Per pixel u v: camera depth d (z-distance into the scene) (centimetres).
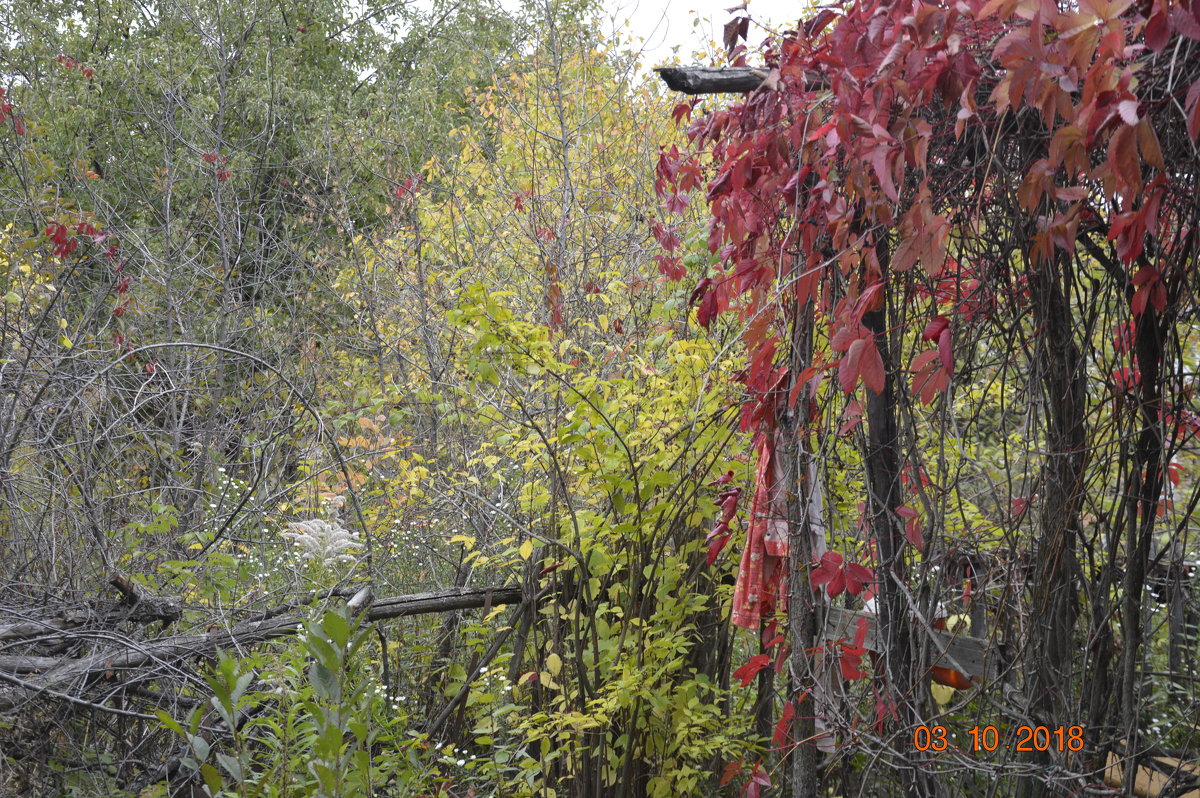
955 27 210
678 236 452
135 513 575
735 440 408
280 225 1177
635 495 379
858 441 287
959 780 276
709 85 283
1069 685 263
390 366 712
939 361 239
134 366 781
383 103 1159
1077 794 253
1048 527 257
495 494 506
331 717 285
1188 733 274
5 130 849
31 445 502
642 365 394
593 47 656
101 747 397
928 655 287
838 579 276
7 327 529
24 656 366
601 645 398
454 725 429
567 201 516
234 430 745
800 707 311
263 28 1366
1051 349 252
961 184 245
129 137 1233
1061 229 210
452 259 644
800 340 297
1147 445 256
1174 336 242
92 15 1337
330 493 546
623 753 406
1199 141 208
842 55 227
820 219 275
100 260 758
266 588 477
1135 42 194
